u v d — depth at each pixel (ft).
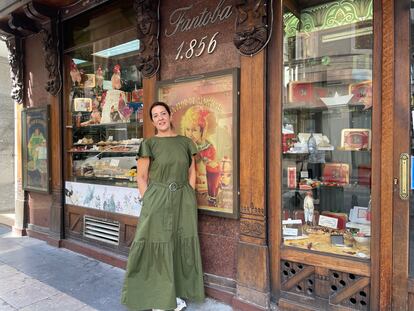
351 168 8.27
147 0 10.54
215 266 9.52
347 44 8.18
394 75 7.01
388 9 7.06
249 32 8.48
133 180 12.26
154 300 8.60
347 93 8.24
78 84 14.65
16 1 13.55
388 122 7.07
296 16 8.79
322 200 8.75
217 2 9.32
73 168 14.66
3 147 22.48
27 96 16.20
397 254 7.01
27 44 15.96
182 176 8.89
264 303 8.46
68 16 13.96
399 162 6.97
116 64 13.15
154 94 10.64
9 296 9.86
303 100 8.89
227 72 8.91
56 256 13.21
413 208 6.93
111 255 12.32
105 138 13.70
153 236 8.68
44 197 15.39
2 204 22.25
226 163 9.10
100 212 13.00
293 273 8.32
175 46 10.30
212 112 9.34
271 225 8.55
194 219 9.00
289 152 8.68
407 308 6.93
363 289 7.39
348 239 8.08
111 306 9.27
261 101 8.43
